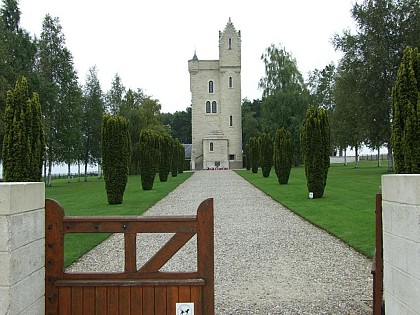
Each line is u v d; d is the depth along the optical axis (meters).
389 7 32.88
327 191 21.48
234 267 7.64
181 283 3.89
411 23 32.41
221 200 19.42
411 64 10.20
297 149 52.84
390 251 3.67
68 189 29.92
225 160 66.00
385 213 3.80
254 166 44.50
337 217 13.14
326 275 6.96
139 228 3.94
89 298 3.94
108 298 3.93
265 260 8.14
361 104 33.84
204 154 66.00
